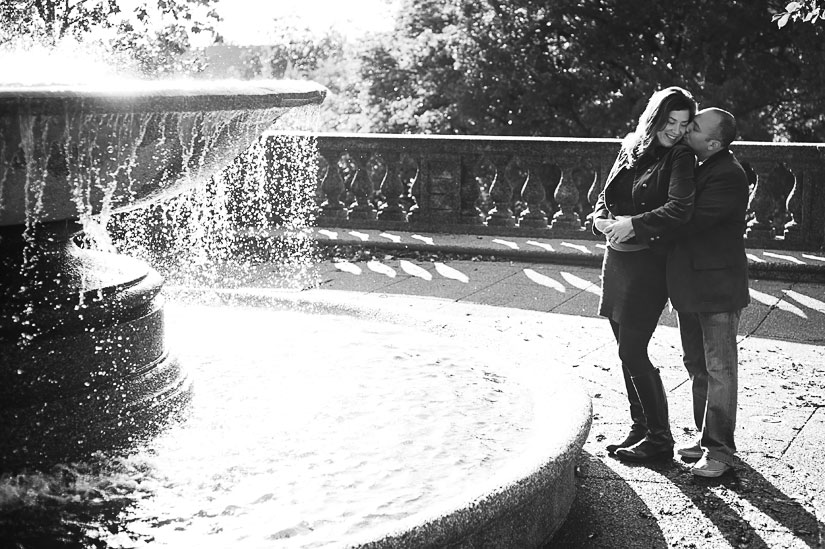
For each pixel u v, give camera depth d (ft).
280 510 12.37
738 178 14.34
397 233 35.68
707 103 68.49
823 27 65.82
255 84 14.42
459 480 13.24
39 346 13.71
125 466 13.80
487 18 74.49
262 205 36.50
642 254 14.97
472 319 24.58
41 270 14.17
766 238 31.53
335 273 30.45
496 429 15.14
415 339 20.22
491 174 70.54
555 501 13.00
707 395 14.84
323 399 16.46
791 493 14.08
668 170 14.47
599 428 16.83
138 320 14.94
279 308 22.93
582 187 69.05
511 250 32.35
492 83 72.54
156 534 11.80
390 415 15.72
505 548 11.83
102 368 14.29
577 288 28.25
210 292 23.59
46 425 13.67
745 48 72.64
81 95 11.57
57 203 13.21
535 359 17.93
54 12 33.04
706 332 14.70
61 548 11.50
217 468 13.66
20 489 12.98
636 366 15.14
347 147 36.40
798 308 25.75
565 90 72.74
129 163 13.17
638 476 14.82
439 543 10.66
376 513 12.22
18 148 11.75
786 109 73.67
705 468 14.65
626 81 72.79
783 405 17.95
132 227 34.32
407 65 80.28
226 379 17.49
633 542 12.66
